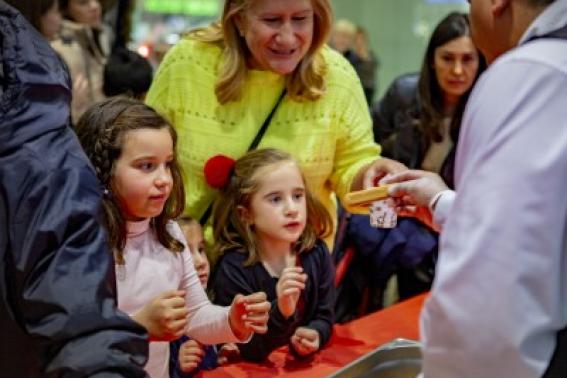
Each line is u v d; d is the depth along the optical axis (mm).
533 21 1229
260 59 2068
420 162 3104
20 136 1227
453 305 1183
